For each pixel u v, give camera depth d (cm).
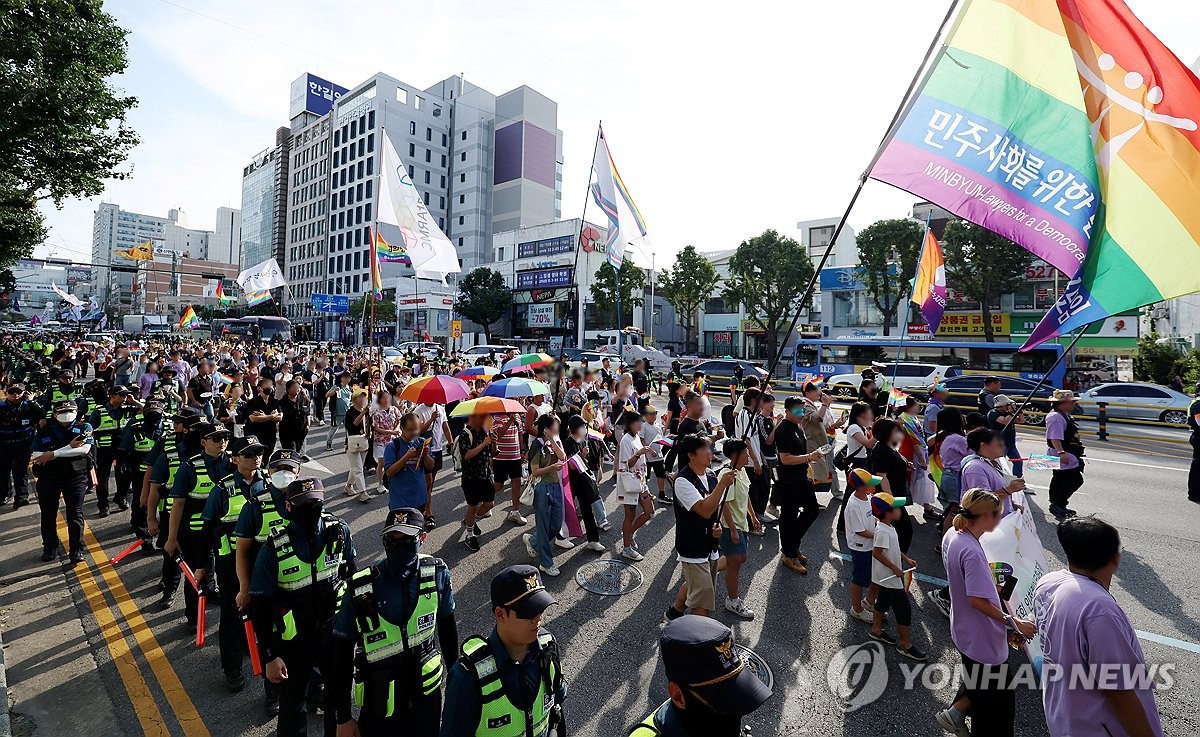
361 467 876
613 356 3067
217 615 503
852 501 504
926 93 508
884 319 3547
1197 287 395
